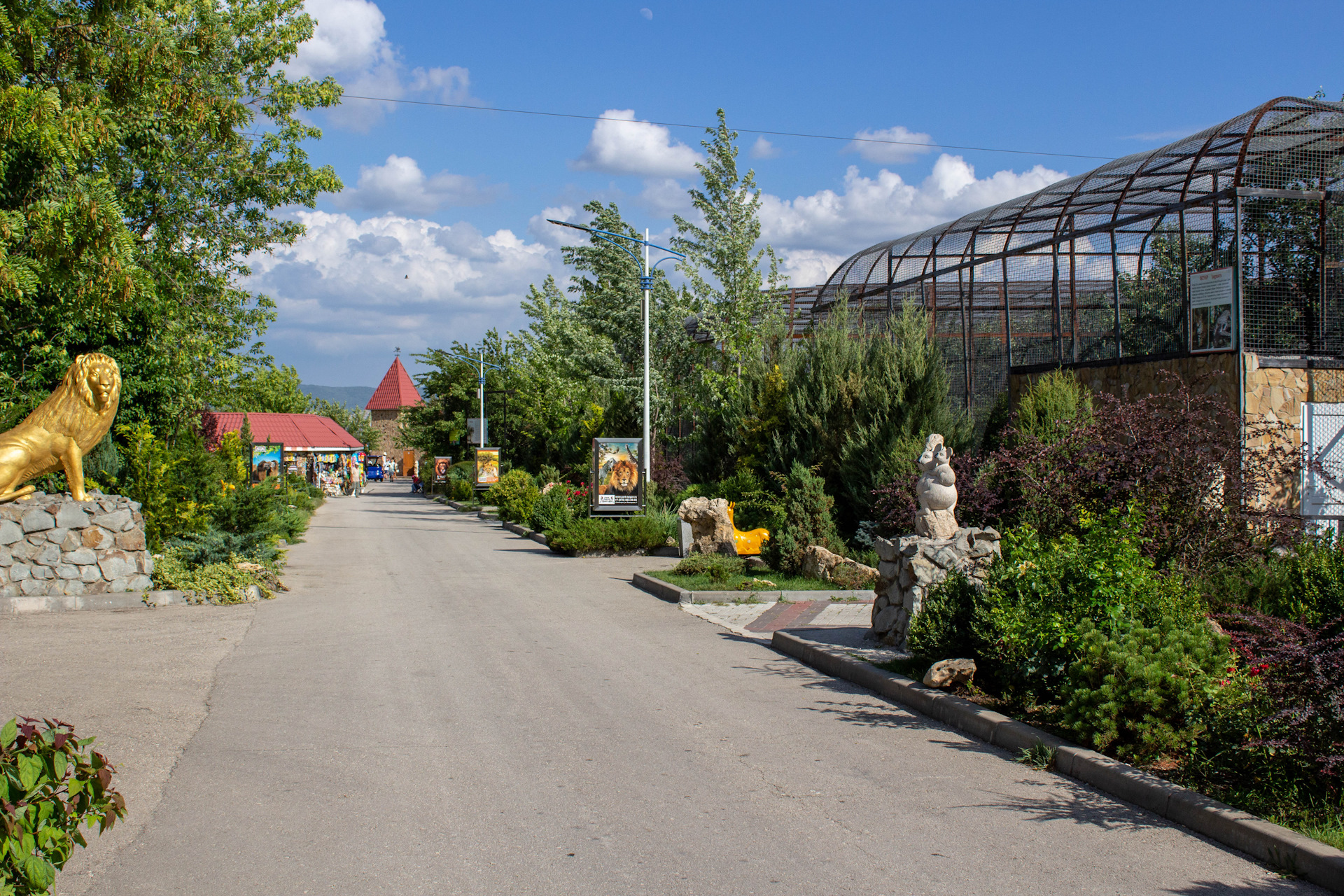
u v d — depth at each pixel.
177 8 18.20
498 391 54.09
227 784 6.10
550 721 7.56
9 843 3.25
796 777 6.20
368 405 118.94
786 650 10.29
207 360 24.67
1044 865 4.81
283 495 33.16
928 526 9.98
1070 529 10.04
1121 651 6.40
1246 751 5.61
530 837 5.22
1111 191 16.70
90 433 13.58
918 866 4.82
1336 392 14.07
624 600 14.28
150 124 19.23
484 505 42.94
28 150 13.30
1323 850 4.61
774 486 21.12
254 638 11.23
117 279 13.24
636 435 32.72
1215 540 9.96
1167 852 4.98
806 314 30.58
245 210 23.94
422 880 4.68
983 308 21.95
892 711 7.82
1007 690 7.48
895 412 18.84
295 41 22.84
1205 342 14.59
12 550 13.20
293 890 4.57
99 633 11.42
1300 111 13.85
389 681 8.99
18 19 13.12
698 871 4.78
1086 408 11.98
